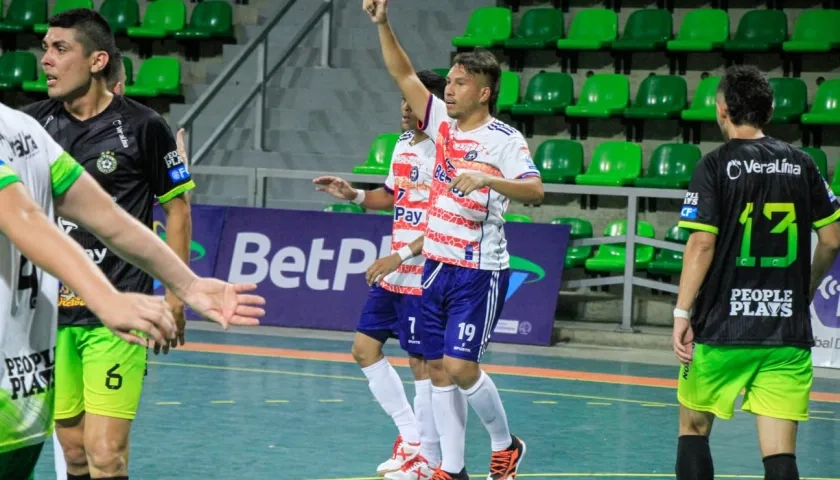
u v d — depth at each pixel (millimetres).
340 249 28297
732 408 10211
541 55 34750
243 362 23547
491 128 12945
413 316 14281
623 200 31281
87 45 9711
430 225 13234
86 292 4797
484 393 13031
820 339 25359
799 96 31094
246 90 36875
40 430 5832
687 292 10023
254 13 39125
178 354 24328
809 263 10273
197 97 37500
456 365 12844
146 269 5891
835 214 10367
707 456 10250
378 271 13938
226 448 15680
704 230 9984
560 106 32312
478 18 35250
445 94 13000
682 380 10438
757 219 10039
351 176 29281
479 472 14883
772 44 31625
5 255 5434
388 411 14797
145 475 13961
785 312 10070
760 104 10258
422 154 14648
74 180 5891
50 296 5863
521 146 12773
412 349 14383
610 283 27656
